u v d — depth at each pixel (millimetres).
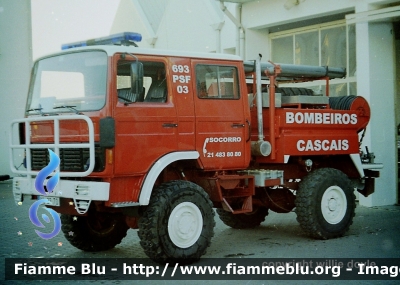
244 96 7219
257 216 8758
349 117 8289
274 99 7520
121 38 6590
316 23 12188
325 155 8305
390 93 10555
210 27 15117
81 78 6305
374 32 10359
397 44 11383
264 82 8688
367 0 10281
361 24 10391
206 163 6766
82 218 7105
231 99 7062
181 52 6672
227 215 8617
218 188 6898
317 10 11445
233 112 7062
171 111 6457
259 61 7473
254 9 12898
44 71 6812
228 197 7223
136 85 5859
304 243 7637
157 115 6328
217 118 6887
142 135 6199
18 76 15398
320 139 7953
